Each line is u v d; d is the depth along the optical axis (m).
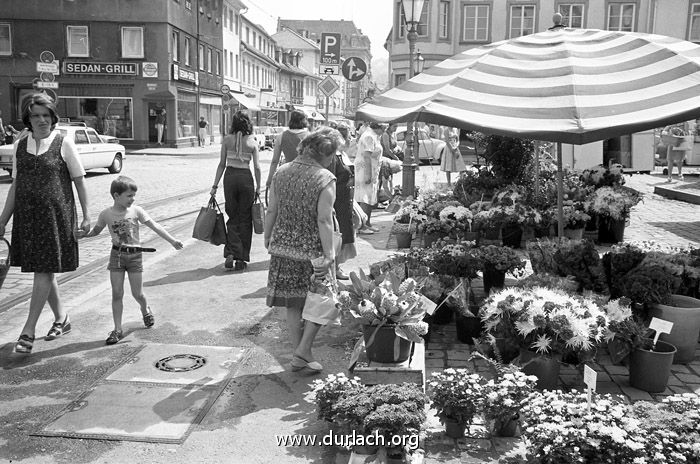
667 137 18.84
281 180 4.85
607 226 10.41
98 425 4.16
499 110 5.41
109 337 5.61
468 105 5.56
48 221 5.22
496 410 3.96
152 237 10.59
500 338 4.84
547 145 16.83
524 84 5.72
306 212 4.75
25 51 37.09
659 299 5.29
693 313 5.20
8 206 5.34
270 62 71.19
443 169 16.67
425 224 9.59
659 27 38.94
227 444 3.96
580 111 5.17
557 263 6.14
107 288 7.38
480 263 6.08
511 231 9.88
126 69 37.47
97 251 9.49
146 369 5.06
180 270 8.29
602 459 3.29
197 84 42.97
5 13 36.69
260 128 46.47
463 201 10.92
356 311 4.44
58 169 5.26
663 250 6.55
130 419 4.25
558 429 3.36
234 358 5.33
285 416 4.34
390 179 14.48
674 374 5.10
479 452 3.90
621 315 4.81
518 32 41.38
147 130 38.28
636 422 3.42
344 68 14.97
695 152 25.34
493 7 41.25
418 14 13.88
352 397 3.89
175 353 5.41
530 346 4.68
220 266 8.52
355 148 14.79
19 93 37.50
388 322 4.40
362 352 4.64
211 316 6.41
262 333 5.95
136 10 37.19
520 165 11.45
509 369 4.40
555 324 4.52
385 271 5.79
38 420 4.21
